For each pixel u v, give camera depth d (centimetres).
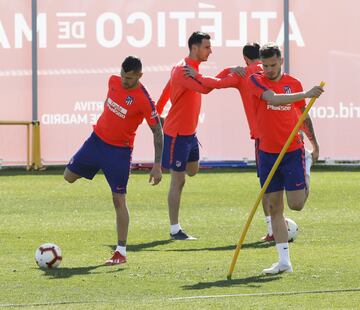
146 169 6606
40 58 6475
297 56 6506
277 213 3003
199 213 4534
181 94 3909
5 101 6456
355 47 6506
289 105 2977
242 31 6481
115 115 3228
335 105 6512
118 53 6481
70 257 3347
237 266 3123
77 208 4709
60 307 2498
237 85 3716
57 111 6500
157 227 4128
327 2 6506
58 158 6512
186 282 2848
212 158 6512
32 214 4497
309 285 2777
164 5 6481
